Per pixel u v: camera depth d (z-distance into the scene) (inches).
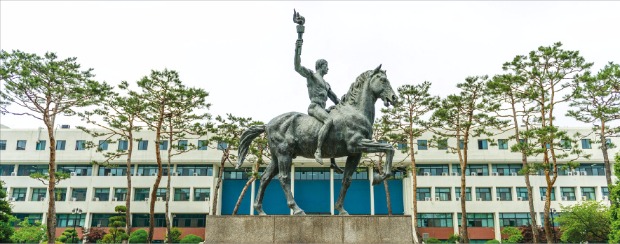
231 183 1800.0
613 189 925.2
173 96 1043.9
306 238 303.6
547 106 940.6
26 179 1728.6
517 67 961.5
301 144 335.3
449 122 1119.0
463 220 1075.3
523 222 1688.0
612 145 1035.3
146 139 1753.2
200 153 1726.1
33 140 1764.3
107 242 1268.5
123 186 1713.8
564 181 1711.4
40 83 844.6
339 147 326.3
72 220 1679.4
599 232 1280.8
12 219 1095.0
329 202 1744.6
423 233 1648.6
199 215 1716.3
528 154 939.3
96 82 916.0
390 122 1202.0
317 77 351.3
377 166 1368.1
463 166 1102.4
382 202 1768.0
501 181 1721.2
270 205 1744.6
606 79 930.7
